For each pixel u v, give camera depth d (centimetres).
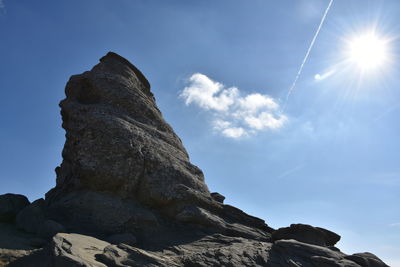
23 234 2488
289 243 2342
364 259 2305
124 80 3712
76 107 3353
